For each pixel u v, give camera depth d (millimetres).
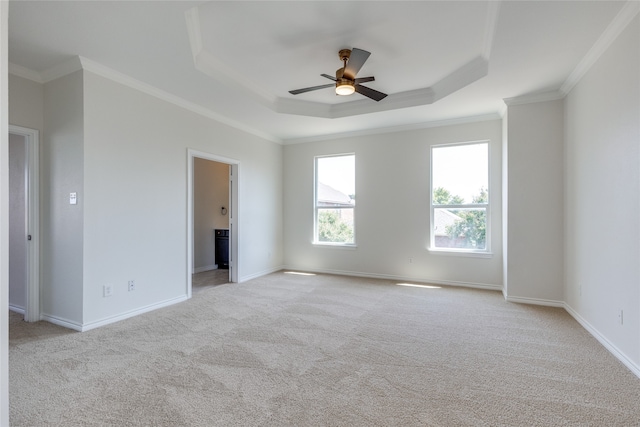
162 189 3875
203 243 6473
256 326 3193
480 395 1994
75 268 3105
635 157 2268
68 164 3150
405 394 2006
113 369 2311
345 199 5879
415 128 5211
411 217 5258
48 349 2641
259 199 5676
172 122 3998
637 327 2246
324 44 3035
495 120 4680
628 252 2361
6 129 1294
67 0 2180
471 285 4836
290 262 6297
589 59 2932
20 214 3562
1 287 1284
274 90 4250
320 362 2434
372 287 4820
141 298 3607
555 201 3852
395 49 3117
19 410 1825
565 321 3336
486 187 4820
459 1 2402
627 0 2166
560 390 2049
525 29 2498
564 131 3771
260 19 2633
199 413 1808
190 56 2996
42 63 3090
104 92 3240
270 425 1711
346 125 5258
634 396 1979
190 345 2736
